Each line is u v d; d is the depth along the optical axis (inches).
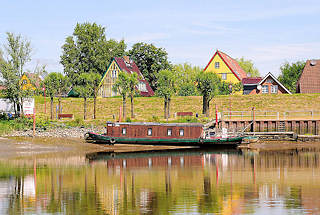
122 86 4030.5
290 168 2169.0
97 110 4729.3
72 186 1720.0
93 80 4192.9
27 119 3550.7
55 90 4116.6
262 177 1910.7
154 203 1432.1
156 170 2135.8
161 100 4832.7
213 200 1467.8
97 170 2130.9
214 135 3174.2
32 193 1593.3
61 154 2748.5
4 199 1499.8
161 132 3063.5
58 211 1342.3
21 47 3494.1
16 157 2591.0
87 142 3048.7
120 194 1571.1
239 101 4645.7
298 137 3356.3
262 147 3176.7
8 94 3548.2
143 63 6338.6
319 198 1486.2
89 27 6368.1
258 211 1325.0
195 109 4539.9
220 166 2263.8
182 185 1737.2
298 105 4443.9
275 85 5034.5
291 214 1286.9
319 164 2300.7
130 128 3056.1
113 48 6633.9
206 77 4001.0
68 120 3927.2
